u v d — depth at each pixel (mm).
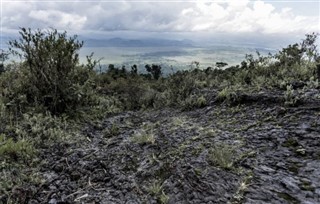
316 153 3104
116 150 4105
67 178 3422
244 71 7082
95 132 5344
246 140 3686
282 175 2768
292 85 5391
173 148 3826
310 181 2627
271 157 3158
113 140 4680
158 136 4445
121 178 3244
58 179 3396
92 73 7789
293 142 3416
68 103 6328
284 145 3391
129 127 5508
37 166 3809
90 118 6188
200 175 2934
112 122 5922
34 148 4305
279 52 7145
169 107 6730
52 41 6340
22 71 6980
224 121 4691
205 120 4996
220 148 3426
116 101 7750
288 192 2504
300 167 2893
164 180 3021
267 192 2529
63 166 3729
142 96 7855
